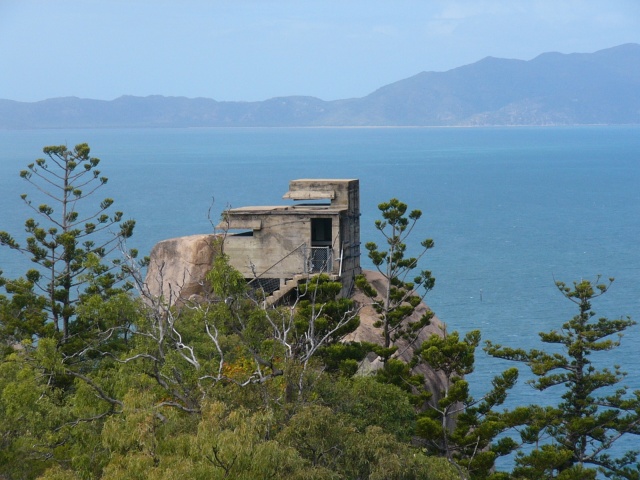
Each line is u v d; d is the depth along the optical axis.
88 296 50.28
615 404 50.91
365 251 149.38
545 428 52.19
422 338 56.56
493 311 109.25
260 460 25.67
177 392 33.44
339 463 29.11
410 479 29.16
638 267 143.12
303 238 56.16
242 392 31.62
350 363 41.41
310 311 42.97
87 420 30.84
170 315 35.88
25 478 31.91
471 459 40.44
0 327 50.50
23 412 31.88
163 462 26.05
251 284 56.81
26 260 134.12
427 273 51.53
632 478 48.28
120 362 33.28
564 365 51.50
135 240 159.00
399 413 35.97
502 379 44.12
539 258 153.62
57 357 33.72
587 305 52.28
